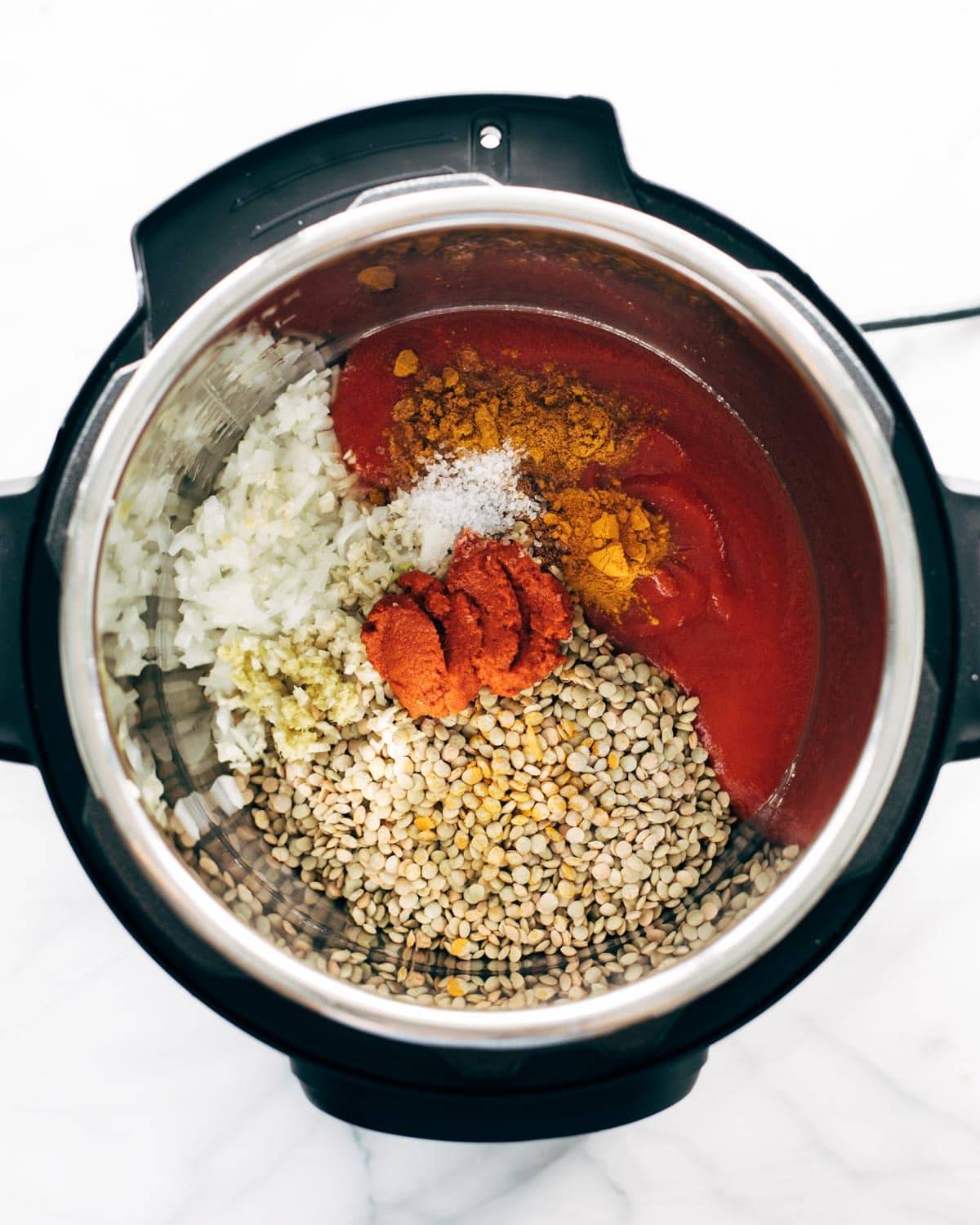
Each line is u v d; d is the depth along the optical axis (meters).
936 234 0.46
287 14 0.47
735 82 0.47
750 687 0.44
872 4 0.47
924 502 0.36
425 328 0.44
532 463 0.43
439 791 0.43
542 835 0.43
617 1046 0.36
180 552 0.42
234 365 0.39
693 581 0.44
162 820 0.38
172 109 0.47
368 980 0.38
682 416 0.44
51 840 0.45
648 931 0.43
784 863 0.40
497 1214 0.44
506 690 0.42
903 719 0.35
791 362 0.36
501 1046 0.35
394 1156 0.45
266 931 0.38
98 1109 0.45
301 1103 0.45
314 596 0.43
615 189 0.36
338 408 0.43
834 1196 0.44
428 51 0.47
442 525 0.43
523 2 0.47
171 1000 0.45
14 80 0.47
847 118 0.47
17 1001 0.45
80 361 0.46
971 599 0.36
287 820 0.43
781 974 0.36
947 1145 0.44
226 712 0.42
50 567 0.36
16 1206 0.45
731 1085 0.45
